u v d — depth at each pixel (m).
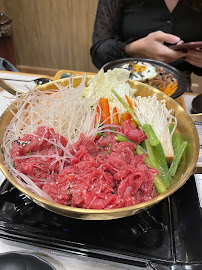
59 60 1.06
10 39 0.86
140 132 0.30
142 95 0.38
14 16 0.96
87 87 0.38
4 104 0.45
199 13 0.62
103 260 0.24
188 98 0.47
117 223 0.26
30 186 0.25
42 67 1.10
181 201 0.28
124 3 0.66
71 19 0.93
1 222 0.26
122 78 0.39
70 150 0.29
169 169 0.30
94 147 0.29
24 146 0.28
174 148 0.32
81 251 0.24
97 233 0.25
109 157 0.27
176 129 0.34
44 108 0.33
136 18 0.66
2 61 0.55
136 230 0.25
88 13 0.90
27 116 0.34
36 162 0.27
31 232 0.25
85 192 0.24
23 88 0.47
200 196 0.30
